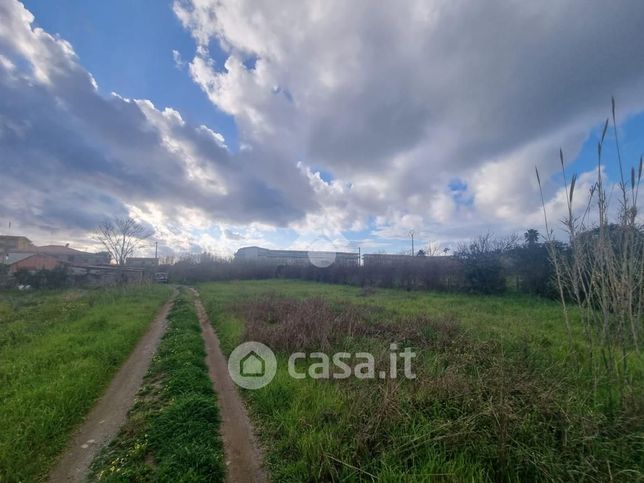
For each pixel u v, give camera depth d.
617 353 3.90
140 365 6.50
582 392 3.90
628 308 3.80
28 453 3.34
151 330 9.89
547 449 2.93
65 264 32.94
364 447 3.16
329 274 29.95
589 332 4.27
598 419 3.27
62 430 3.89
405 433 3.34
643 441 3.03
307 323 7.62
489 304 12.98
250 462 3.37
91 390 5.01
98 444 3.70
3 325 10.38
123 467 3.17
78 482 3.06
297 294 18.47
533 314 10.35
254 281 34.81
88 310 12.79
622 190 3.80
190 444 3.45
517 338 6.51
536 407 3.41
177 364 6.12
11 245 47.94
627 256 3.89
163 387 5.21
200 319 12.02
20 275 25.05
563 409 3.36
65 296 18.97
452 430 3.28
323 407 4.06
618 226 4.14
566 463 2.82
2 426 3.75
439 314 9.74
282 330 7.22
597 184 3.98
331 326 7.36
